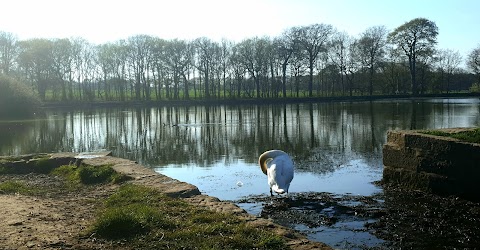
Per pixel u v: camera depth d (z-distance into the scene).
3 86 56.47
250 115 54.91
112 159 15.88
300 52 86.38
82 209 9.85
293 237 7.34
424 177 14.45
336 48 87.25
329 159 21.28
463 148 13.18
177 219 8.34
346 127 35.91
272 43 87.69
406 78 87.44
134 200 9.95
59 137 36.25
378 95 84.31
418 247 9.48
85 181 13.40
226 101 84.12
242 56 87.06
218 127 40.28
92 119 55.19
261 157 14.98
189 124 44.75
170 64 87.81
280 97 88.94
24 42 78.94
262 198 14.06
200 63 89.94
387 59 85.06
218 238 7.13
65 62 83.12
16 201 10.23
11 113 56.28
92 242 7.30
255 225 7.83
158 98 90.81
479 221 11.16
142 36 89.75
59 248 6.96
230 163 21.25
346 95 89.62
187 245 6.95
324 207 12.85
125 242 7.23
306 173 17.89
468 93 84.19
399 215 11.84
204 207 9.30
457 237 10.03
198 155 24.45
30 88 62.78
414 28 79.19
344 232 10.60
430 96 82.94
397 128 33.47
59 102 80.44
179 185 11.34
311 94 88.50
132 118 56.06
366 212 12.16
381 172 17.89
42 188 12.81
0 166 15.83
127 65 89.56
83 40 88.31
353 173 17.75
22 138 35.72
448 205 12.77
